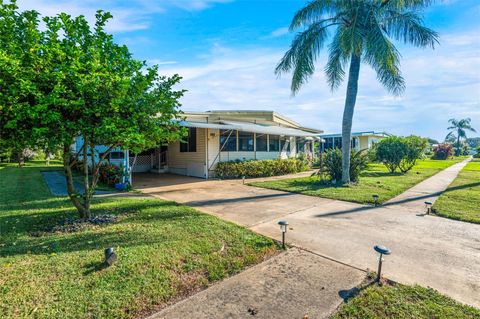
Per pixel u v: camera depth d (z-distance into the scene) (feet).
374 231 15.99
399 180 39.22
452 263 11.66
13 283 9.30
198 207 22.13
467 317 7.93
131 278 9.85
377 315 8.02
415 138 51.16
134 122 14.60
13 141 13.48
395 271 10.86
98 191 29.07
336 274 10.57
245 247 13.05
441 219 18.78
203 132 43.78
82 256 11.47
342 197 26.30
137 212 19.25
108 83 13.34
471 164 80.74
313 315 8.04
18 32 13.06
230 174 43.37
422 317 7.93
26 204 21.42
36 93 11.85
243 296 9.04
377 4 32.07
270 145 57.57
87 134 14.25
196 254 12.05
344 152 34.83
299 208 22.00
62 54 12.56
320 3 33.86
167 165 53.26
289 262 11.66
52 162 77.05
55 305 8.22
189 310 8.28
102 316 7.85
